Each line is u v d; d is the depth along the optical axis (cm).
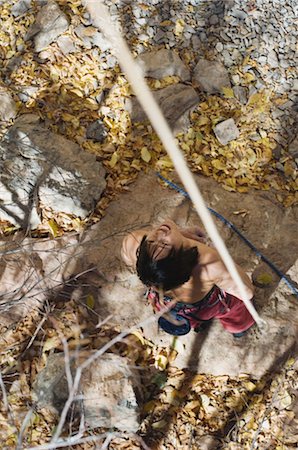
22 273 414
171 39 526
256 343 416
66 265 420
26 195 434
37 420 375
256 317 385
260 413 402
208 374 412
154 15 532
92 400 375
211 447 389
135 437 385
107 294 419
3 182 433
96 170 449
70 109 486
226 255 307
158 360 409
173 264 312
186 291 350
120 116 488
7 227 434
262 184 479
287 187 481
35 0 529
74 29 516
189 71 515
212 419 399
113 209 449
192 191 266
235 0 543
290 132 502
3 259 416
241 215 460
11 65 502
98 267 422
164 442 389
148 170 471
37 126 454
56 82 496
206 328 416
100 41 513
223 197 466
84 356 387
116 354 404
